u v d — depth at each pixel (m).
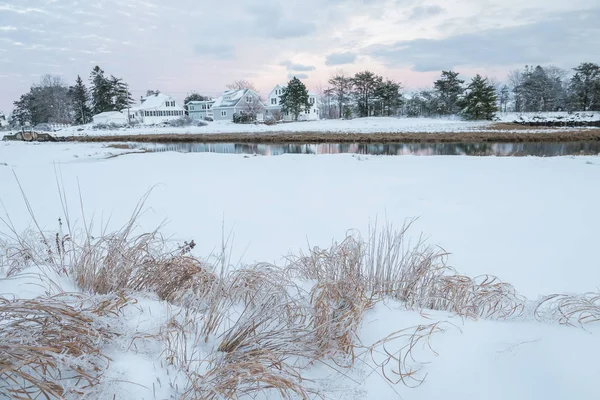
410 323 2.25
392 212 6.81
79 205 7.33
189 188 9.30
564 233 5.53
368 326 2.26
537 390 1.62
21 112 83.50
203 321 2.16
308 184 9.75
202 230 5.76
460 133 32.84
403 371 1.81
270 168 12.96
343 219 6.39
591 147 22.84
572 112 60.62
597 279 3.96
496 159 14.54
